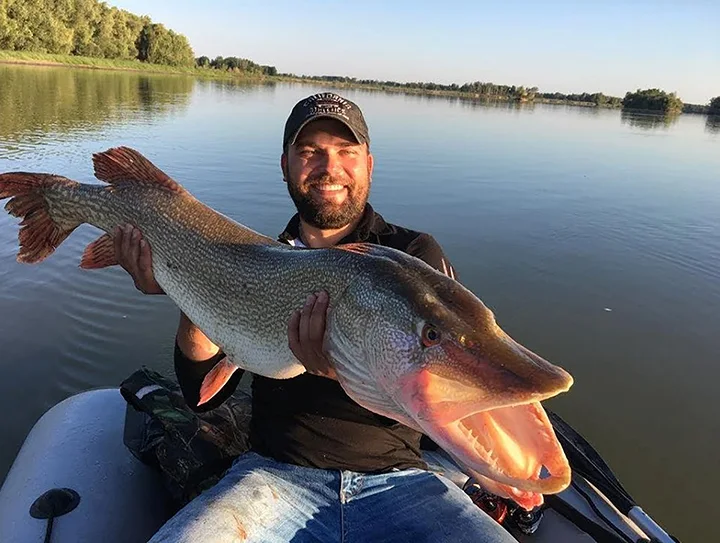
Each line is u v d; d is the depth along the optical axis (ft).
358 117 3.25
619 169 19.29
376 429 2.82
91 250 3.38
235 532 2.47
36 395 5.37
